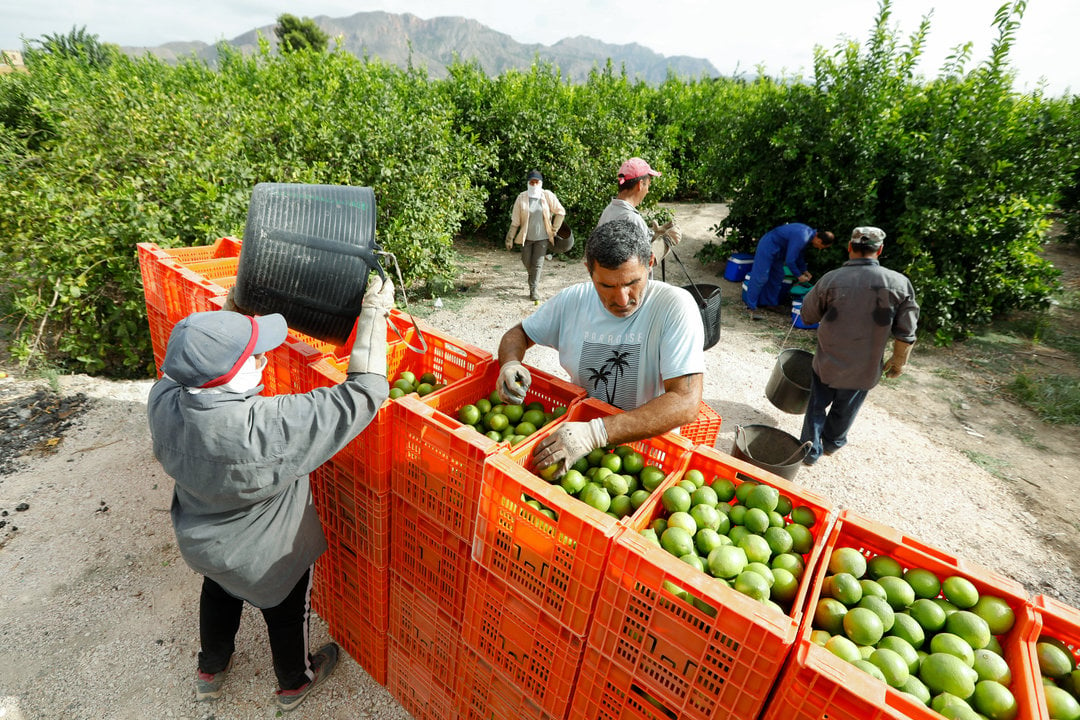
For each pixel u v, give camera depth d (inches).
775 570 70.3
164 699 112.5
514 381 97.4
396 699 115.0
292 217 93.8
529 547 74.3
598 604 68.9
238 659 121.0
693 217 623.2
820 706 53.9
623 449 92.8
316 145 303.4
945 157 289.1
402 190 316.8
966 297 316.5
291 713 110.9
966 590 68.0
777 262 342.0
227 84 438.3
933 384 272.7
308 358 105.3
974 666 61.8
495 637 84.8
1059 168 292.5
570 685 75.9
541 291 373.7
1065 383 265.1
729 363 284.2
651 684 66.7
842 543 80.8
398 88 492.4
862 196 314.8
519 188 471.2
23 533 148.4
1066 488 199.6
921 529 177.2
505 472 73.2
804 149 341.1
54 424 193.0
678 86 767.7
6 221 222.5
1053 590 155.6
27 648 120.0
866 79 313.9
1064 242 512.7
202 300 147.4
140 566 142.3
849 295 174.4
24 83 455.5
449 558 90.0
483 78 553.3
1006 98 288.0
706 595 59.1
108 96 297.7
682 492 79.0
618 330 97.5
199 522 83.5
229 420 73.0
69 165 240.5
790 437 161.2
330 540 111.8
